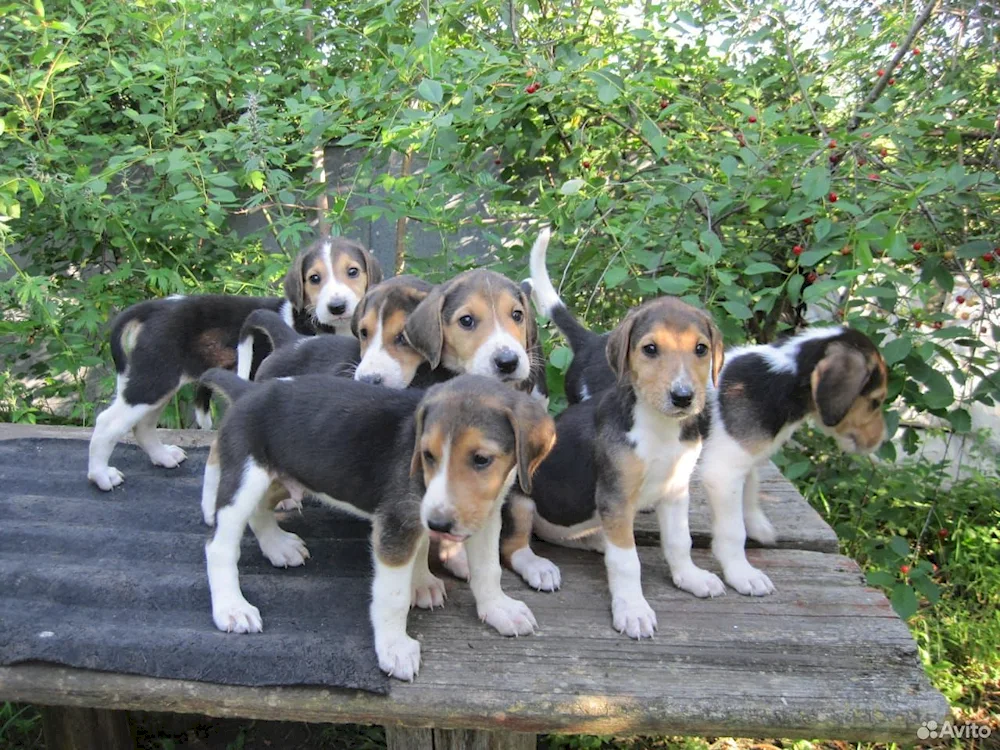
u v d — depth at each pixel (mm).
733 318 1312
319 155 2023
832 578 994
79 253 1899
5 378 1895
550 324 1218
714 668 835
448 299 1041
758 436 978
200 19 1759
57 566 959
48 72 1639
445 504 735
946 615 1596
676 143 1429
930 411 1342
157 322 1239
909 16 1592
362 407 859
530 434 768
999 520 1798
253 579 941
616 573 906
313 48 2012
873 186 1288
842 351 986
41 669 823
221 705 805
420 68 1611
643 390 872
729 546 976
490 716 787
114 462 1278
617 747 1362
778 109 1486
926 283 1258
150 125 1839
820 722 791
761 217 1386
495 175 1805
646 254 1291
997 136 1401
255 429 884
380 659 808
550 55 1545
